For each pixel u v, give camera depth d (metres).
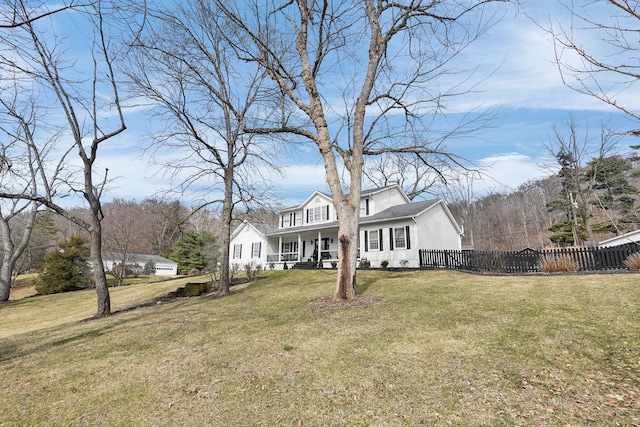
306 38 9.88
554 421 3.12
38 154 17.45
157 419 3.59
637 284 8.16
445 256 16.77
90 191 11.80
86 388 4.58
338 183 9.25
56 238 44.47
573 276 10.45
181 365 5.15
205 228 44.84
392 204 25.31
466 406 3.46
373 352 5.07
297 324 7.01
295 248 29.62
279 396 3.93
